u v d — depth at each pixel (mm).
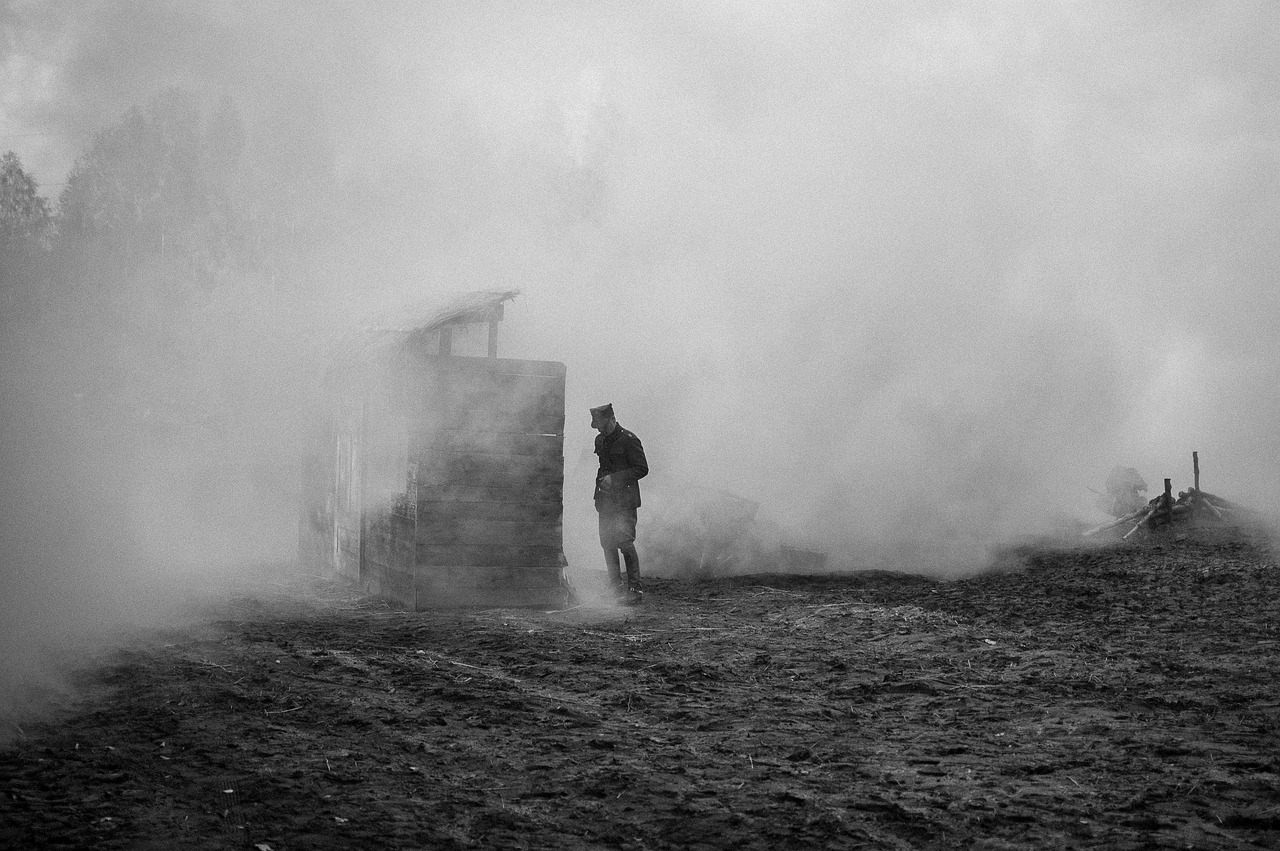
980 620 10305
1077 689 7160
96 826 4344
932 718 6395
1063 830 4375
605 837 4355
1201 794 4809
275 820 4488
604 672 7797
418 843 4258
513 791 4953
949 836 4324
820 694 7094
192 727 6008
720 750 5668
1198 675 7570
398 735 5953
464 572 11492
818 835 4340
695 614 10852
